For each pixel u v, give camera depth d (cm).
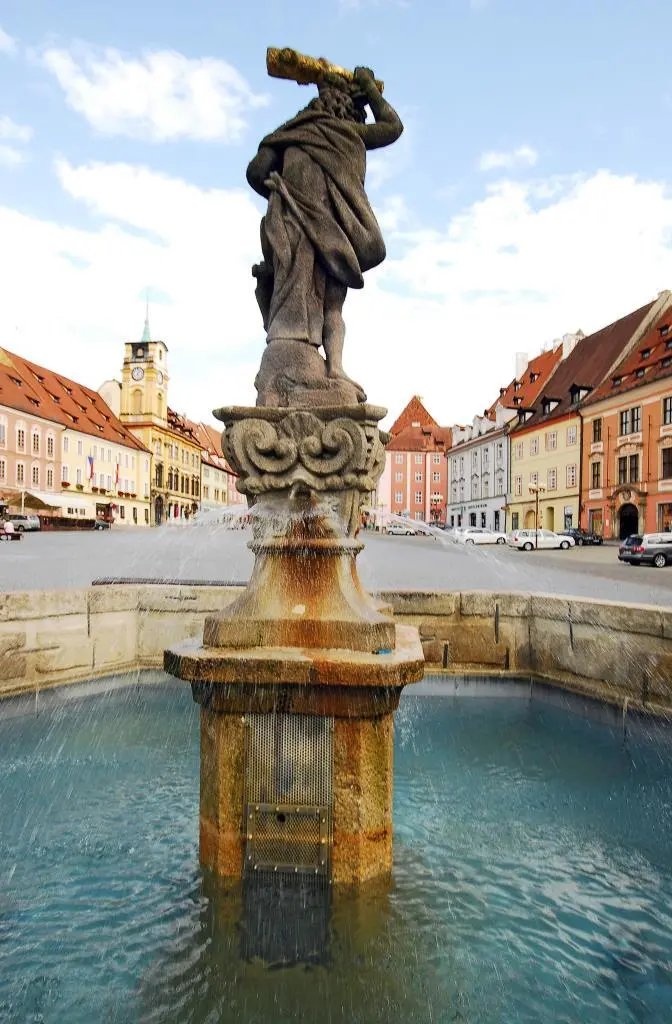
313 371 364
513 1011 232
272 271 397
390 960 254
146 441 8906
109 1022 225
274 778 286
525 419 6097
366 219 379
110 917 277
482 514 6862
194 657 280
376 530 5288
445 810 384
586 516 4997
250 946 260
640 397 4406
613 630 564
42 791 407
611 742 507
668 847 343
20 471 6203
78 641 625
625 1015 230
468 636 669
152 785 418
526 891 302
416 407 9825
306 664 274
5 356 7062
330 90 386
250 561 2080
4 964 250
